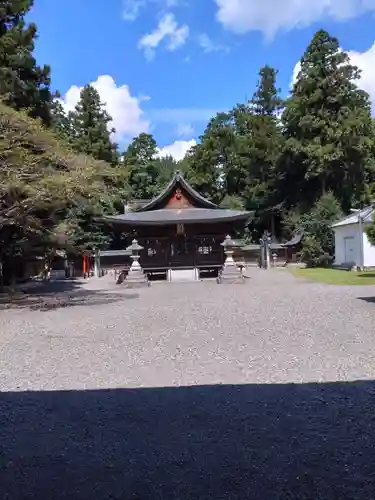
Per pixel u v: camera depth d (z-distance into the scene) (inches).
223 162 2111.2
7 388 207.8
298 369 226.2
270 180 1905.8
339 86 1609.3
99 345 303.4
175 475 120.5
